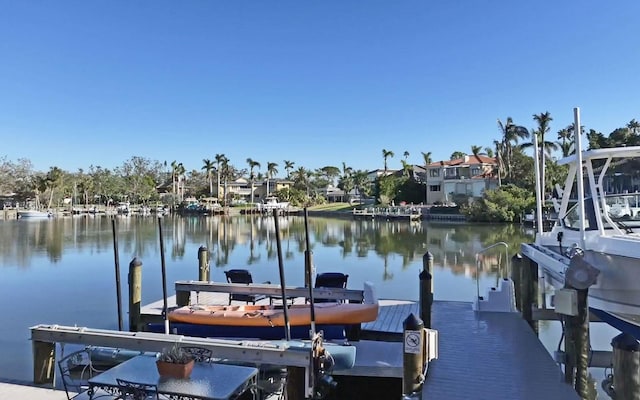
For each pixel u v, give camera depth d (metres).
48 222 50.81
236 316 7.31
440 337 7.38
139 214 71.19
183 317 7.50
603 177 7.11
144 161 104.69
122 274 17.25
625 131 42.25
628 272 5.85
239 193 97.19
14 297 13.07
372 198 78.25
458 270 18.38
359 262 20.86
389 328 7.76
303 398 5.22
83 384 5.67
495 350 6.77
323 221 54.09
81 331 5.88
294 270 18.53
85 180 83.19
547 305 10.38
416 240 30.58
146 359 5.00
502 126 53.00
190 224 48.91
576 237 7.50
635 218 7.15
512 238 31.02
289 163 102.75
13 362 7.73
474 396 5.25
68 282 15.48
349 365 6.00
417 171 72.25
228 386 4.22
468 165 58.78
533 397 5.23
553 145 49.38
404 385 4.96
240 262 20.78
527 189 46.97
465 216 46.50
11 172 75.00
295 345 5.46
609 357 6.93
